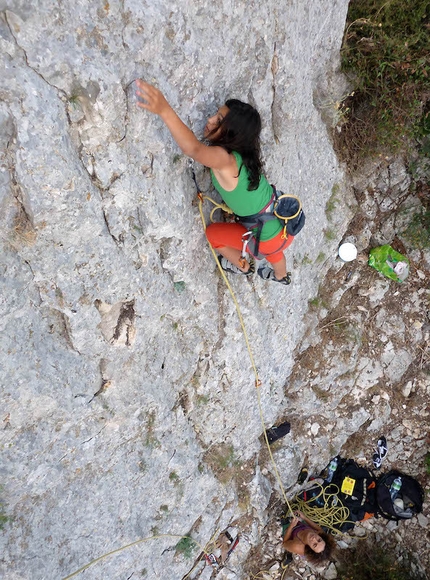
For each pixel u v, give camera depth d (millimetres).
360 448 6031
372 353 5797
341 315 5617
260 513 5203
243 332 4188
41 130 2256
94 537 3639
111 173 2598
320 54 4277
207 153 2422
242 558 5199
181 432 4094
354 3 4738
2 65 2070
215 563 4957
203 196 3096
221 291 3811
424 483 6109
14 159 2283
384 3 4637
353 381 5703
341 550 5914
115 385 3318
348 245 5422
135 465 3770
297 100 3836
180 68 2668
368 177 5402
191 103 2842
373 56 4734
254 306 4152
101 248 2791
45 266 2660
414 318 5941
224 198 2893
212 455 4621
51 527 3350
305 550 5215
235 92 3139
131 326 3260
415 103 4953
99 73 2287
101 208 2672
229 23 2816
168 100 2686
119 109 2441
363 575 5734
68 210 2523
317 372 5457
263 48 3160
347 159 5152
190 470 4262
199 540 4641
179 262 3299
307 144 4289
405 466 6129
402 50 4730
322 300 5395
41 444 3053
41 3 2035
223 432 4586
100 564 3738
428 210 5621
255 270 3826
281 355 4859
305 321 5211
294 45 3537
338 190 5062
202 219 3146
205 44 2729
